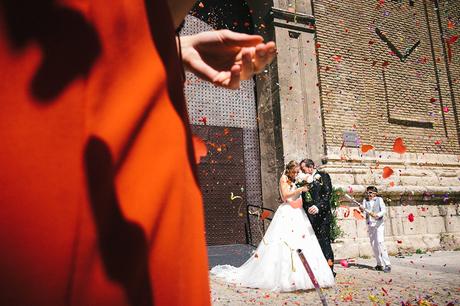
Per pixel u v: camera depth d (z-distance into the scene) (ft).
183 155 1.33
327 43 29.84
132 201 1.17
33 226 1.05
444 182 30.76
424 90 33.27
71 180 1.09
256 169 29.01
